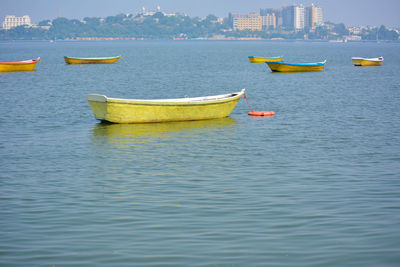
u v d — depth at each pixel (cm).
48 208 1532
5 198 1636
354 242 1248
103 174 1928
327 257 1166
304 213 1465
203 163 2092
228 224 1381
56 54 16362
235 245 1239
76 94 4800
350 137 2631
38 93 4872
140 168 2014
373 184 1766
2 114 3488
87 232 1332
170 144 2478
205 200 1597
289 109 3703
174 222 1401
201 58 12862
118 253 1198
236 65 9688
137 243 1257
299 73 7494
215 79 6500
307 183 1786
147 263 1145
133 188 1738
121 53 16950
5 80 6325
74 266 1134
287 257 1170
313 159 2150
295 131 2809
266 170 1970
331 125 2998
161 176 1891
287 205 1539
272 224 1378
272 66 7650
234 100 3328
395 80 6231
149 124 3042
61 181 1836
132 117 3023
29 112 3584
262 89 5200
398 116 3322
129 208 1524
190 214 1466
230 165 2055
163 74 7412
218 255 1184
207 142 2523
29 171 1984
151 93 4984
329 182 1795
